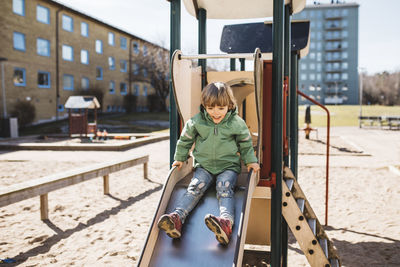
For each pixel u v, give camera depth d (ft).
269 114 9.45
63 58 91.45
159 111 131.95
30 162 33.35
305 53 17.03
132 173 28.50
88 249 13.08
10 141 51.11
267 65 9.36
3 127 57.21
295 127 15.47
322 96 277.85
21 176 26.84
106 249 13.08
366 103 277.85
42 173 28.04
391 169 29.09
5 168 30.14
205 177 8.25
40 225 15.76
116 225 15.85
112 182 25.16
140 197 21.17
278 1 8.64
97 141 51.98
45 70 85.40
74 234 14.66
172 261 6.90
